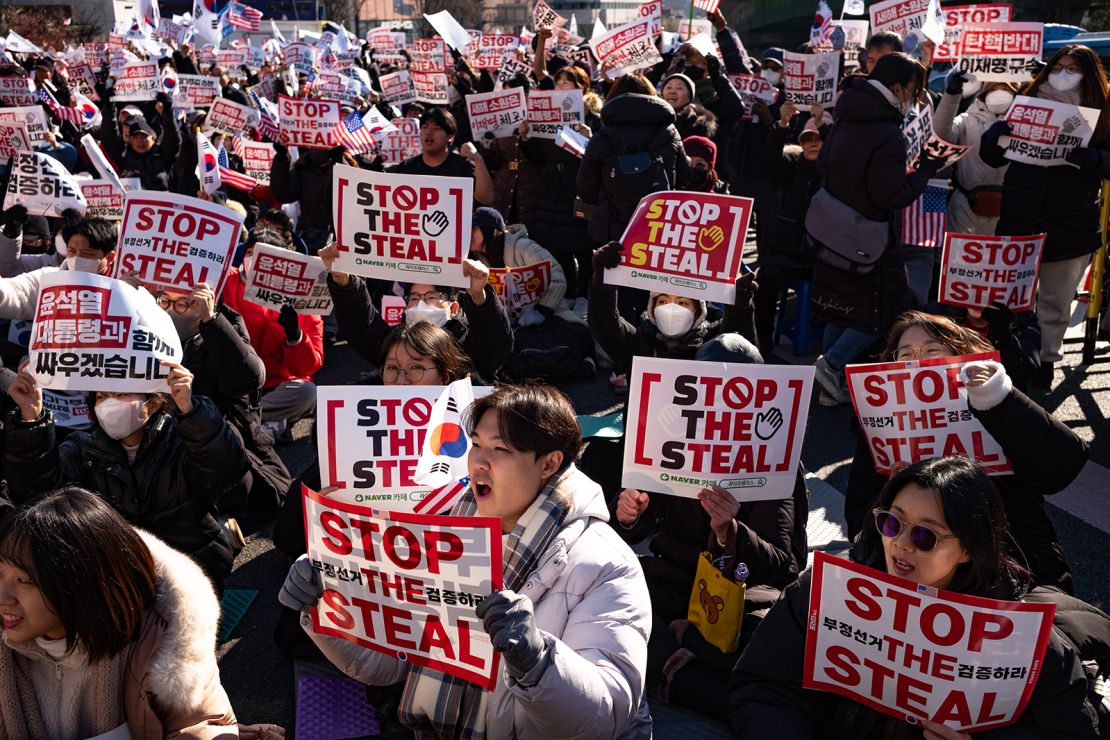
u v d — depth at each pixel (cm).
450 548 202
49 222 778
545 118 803
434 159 738
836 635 232
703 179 704
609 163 646
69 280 334
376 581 213
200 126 1006
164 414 354
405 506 311
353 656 237
